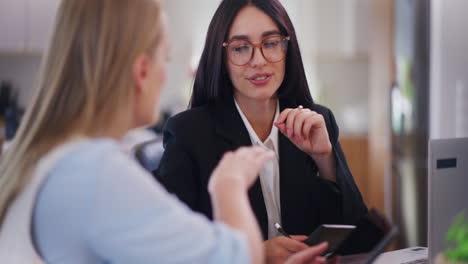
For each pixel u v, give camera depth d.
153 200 0.78
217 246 0.78
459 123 3.65
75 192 0.77
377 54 4.07
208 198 1.47
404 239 3.83
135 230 0.76
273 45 1.46
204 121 1.52
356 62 5.07
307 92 1.58
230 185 0.87
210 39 1.51
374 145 4.12
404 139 3.88
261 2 1.46
